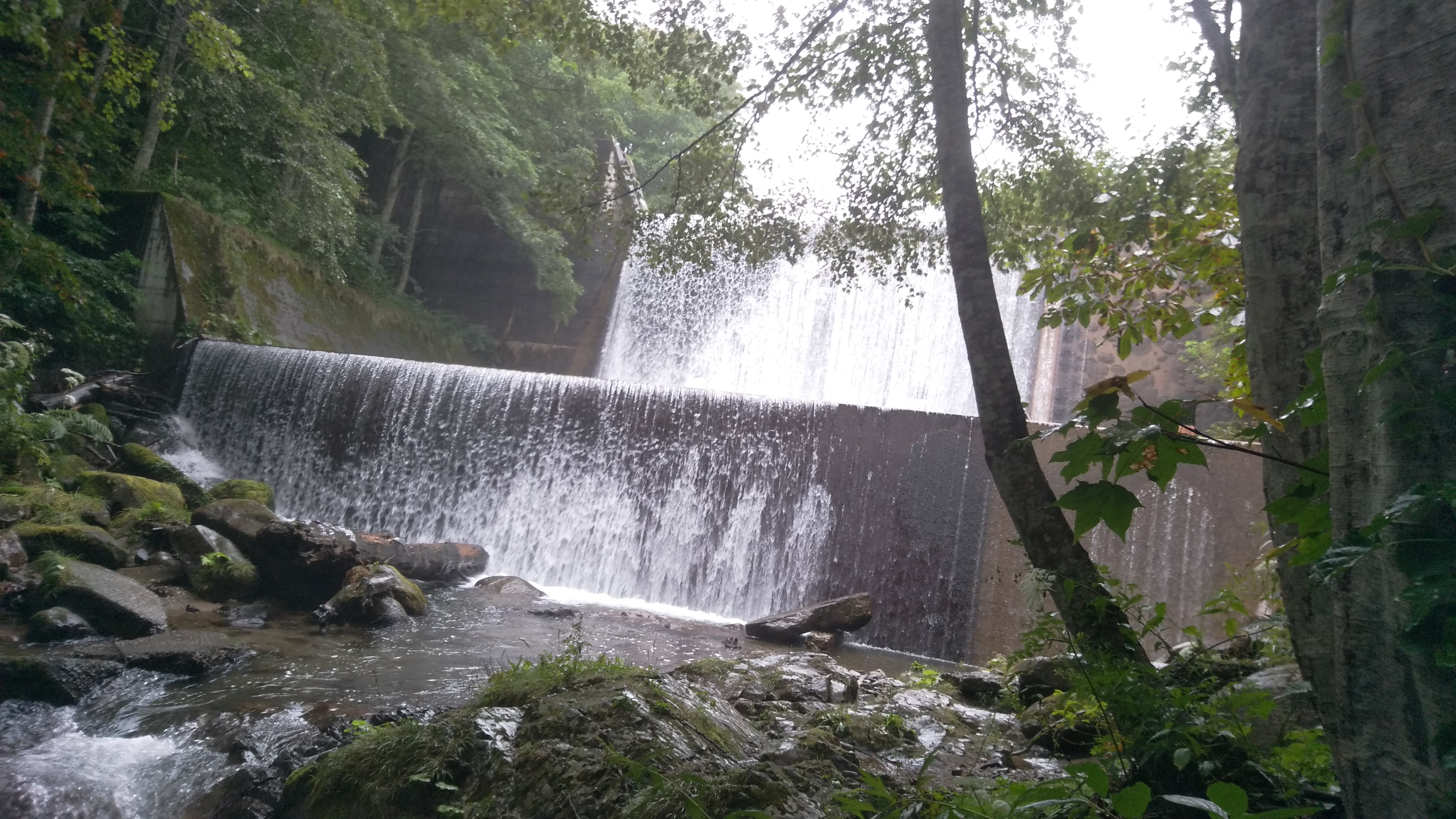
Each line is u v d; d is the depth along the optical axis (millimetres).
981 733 6133
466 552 13250
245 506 11234
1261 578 6809
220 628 9031
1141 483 11172
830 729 5633
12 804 4852
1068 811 2689
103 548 9867
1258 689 3752
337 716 6293
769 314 25328
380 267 26109
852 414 12906
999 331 5359
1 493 10648
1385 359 1633
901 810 3146
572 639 6918
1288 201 3371
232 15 19359
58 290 12023
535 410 14852
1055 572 4586
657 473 13898
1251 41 3600
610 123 27531
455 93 23188
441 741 4441
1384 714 1809
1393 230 1708
